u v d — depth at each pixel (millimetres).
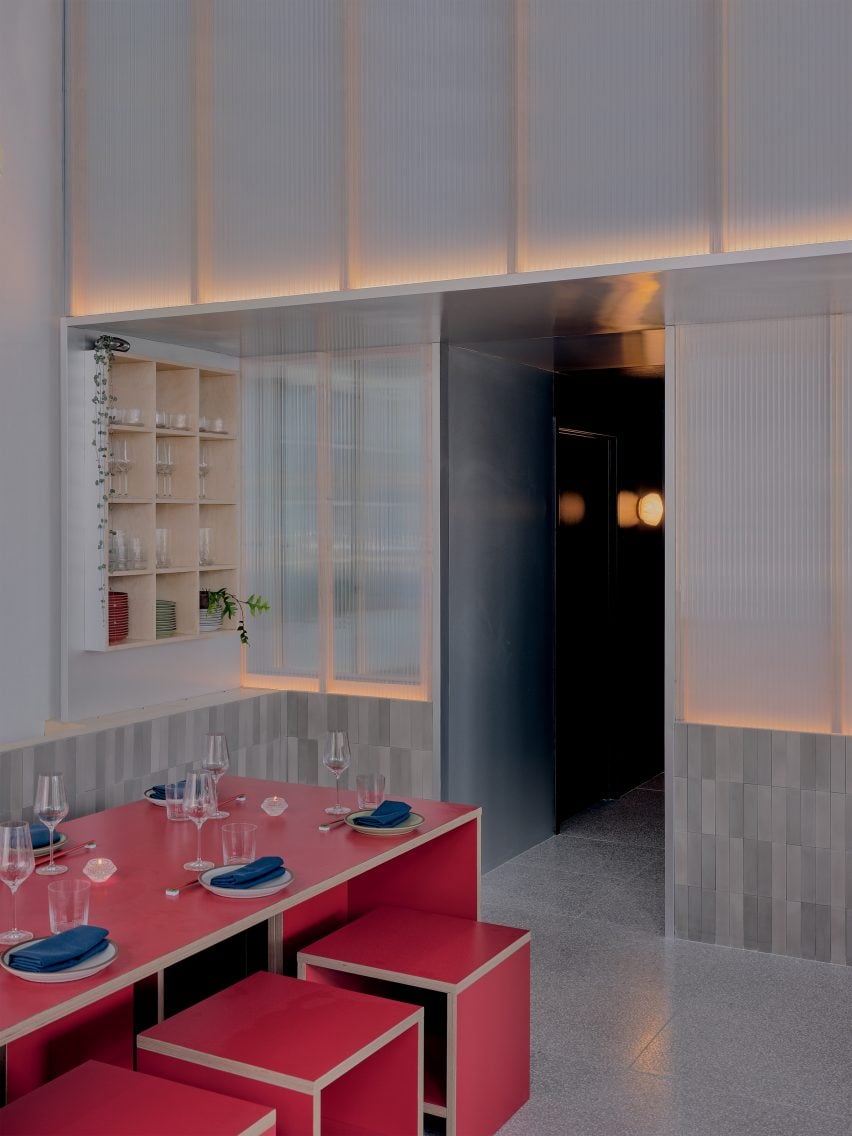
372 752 5301
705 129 3771
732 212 3748
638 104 3857
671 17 3809
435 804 3789
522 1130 3232
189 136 4660
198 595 5195
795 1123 3262
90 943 2422
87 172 4855
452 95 4152
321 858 3162
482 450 5551
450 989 3051
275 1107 2559
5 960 2371
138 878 3014
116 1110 2367
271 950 3535
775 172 3697
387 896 3885
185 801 3145
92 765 4582
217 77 4602
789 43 3674
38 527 4742
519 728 5953
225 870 2963
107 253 4820
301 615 5477
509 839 5859
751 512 4566
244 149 4555
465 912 3746
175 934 2582
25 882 3012
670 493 4680
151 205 4742
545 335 4926
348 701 5348
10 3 4672
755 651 4582
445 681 5234
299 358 5426
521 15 4016
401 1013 2871
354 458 5332
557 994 4156
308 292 4445
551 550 6316
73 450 4773
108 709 4910
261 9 4496
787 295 4047
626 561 7203
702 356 4625
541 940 4703
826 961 4480
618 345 5242
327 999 2955
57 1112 2357
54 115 4859
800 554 4500
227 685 5539
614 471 7000
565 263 3979
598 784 7078
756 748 4555
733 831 4613
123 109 4785
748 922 4609
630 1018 3955
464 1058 3090
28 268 4719
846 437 4418
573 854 5949
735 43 3738
